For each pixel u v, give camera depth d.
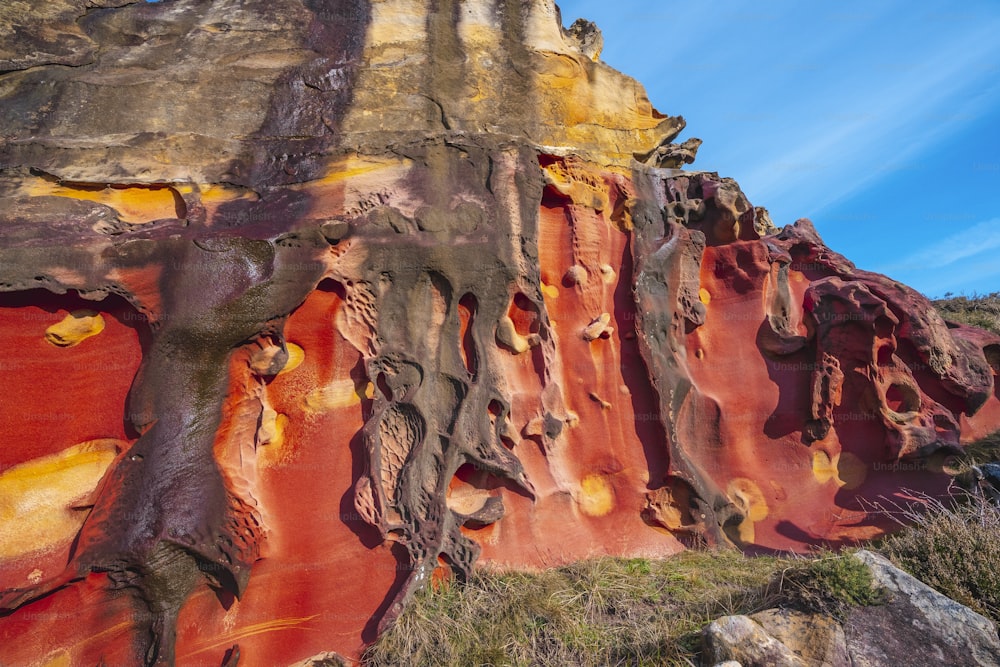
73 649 3.93
